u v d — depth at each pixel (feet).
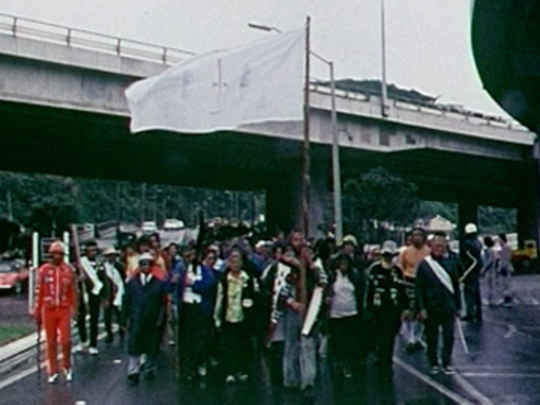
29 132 124.26
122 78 115.24
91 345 51.88
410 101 160.45
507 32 55.47
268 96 39.96
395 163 173.27
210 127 41.09
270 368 40.06
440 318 40.86
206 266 41.09
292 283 36.63
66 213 217.97
